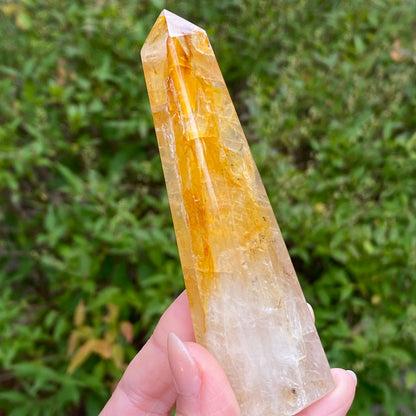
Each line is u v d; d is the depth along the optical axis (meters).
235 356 0.11
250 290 0.11
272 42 0.32
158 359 0.14
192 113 0.11
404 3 0.33
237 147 0.12
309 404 0.11
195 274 0.11
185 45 0.12
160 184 0.29
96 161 0.29
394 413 0.23
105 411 0.15
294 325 0.11
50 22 0.30
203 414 0.10
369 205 0.26
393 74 0.30
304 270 0.27
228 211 0.11
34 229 0.28
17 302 0.26
